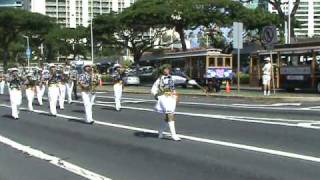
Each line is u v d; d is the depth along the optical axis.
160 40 76.19
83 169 11.48
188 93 35.66
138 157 12.76
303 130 16.59
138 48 72.06
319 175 10.27
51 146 14.99
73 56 112.69
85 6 124.94
